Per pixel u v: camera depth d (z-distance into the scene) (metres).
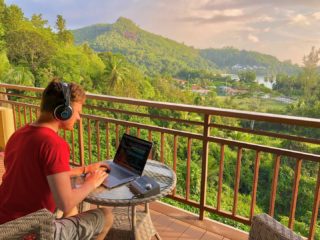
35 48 35.09
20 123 4.20
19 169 1.29
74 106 1.41
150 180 1.68
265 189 16.23
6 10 35.75
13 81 31.28
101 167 1.77
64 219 1.42
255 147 2.11
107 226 1.56
